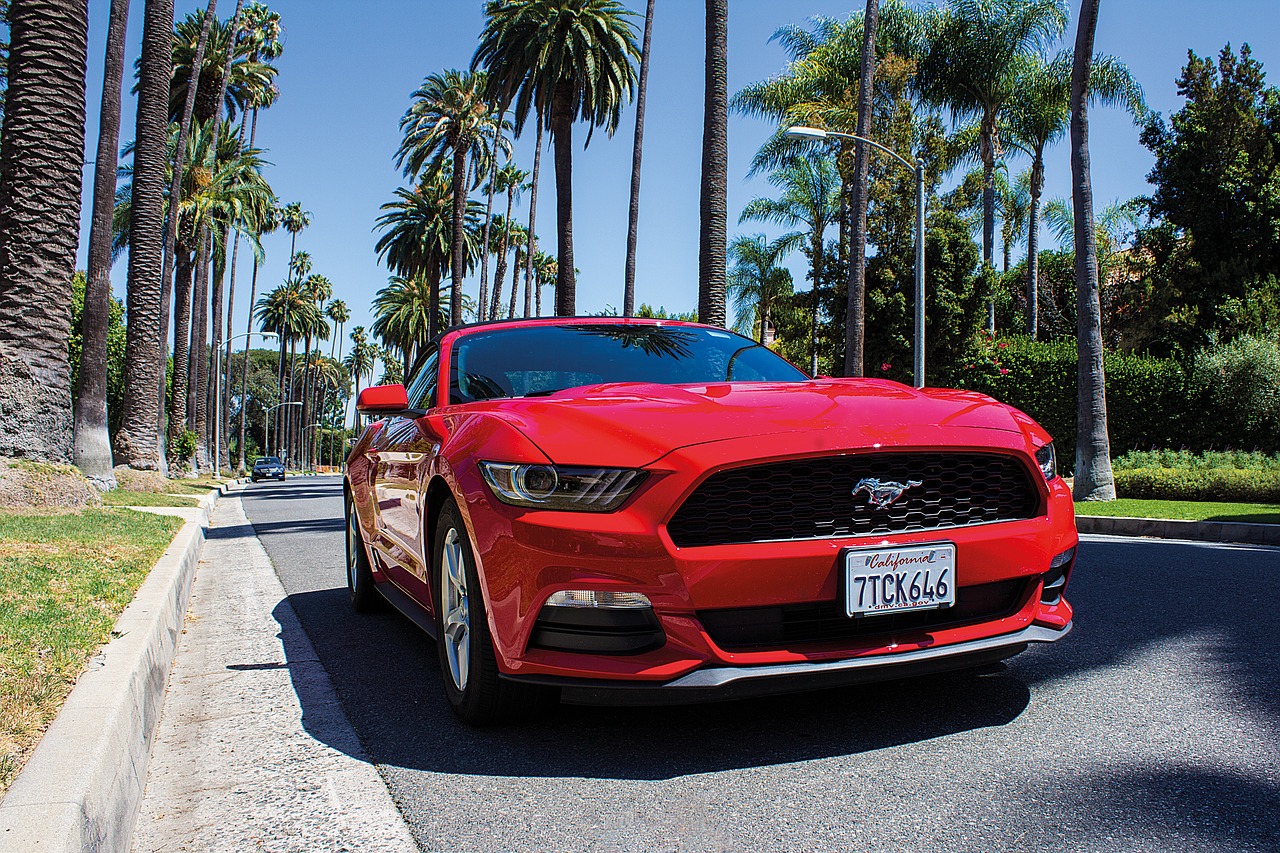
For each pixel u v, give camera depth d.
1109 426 17.88
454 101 39.56
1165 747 2.67
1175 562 6.64
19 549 5.92
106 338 15.86
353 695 3.65
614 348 4.15
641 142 24.72
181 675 4.13
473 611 2.90
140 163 20.28
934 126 25.45
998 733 2.83
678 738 2.88
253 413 121.50
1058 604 3.08
